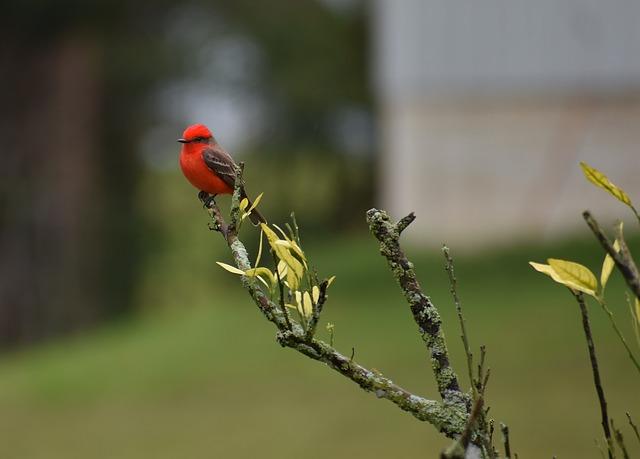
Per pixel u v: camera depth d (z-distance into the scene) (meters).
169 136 31.31
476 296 17.78
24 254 26.75
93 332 27.30
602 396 2.20
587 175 2.09
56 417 15.27
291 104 32.53
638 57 19.53
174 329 20.09
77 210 27.39
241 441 12.98
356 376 2.34
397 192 20.69
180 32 30.34
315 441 12.62
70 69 26.97
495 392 13.20
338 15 33.44
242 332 18.59
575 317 15.88
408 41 20.38
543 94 19.97
